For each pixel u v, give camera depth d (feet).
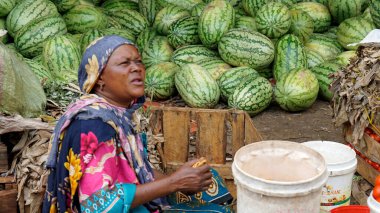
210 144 12.65
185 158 12.80
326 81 18.71
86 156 7.81
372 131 11.68
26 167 9.78
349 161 8.87
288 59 19.47
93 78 8.30
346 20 21.09
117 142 8.13
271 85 18.47
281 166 7.82
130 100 8.57
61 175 8.11
